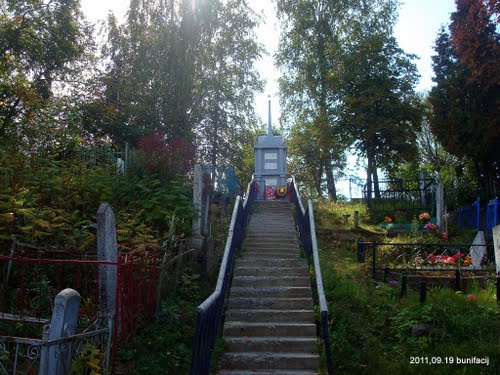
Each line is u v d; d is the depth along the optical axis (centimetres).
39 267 824
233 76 2439
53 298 792
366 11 2953
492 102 2272
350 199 2627
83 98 2164
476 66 2212
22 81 1684
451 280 1179
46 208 983
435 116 2491
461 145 2380
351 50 2827
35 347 596
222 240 1318
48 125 1478
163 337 820
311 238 1142
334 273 1178
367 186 2509
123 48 2283
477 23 2200
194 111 2269
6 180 1042
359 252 1401
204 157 2339
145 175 1256
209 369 767
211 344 779
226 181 1808
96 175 1234
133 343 764
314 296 1052
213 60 2316
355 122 2655
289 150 3153
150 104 2117
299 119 3088
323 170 3253
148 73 2120
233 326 902
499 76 2150
